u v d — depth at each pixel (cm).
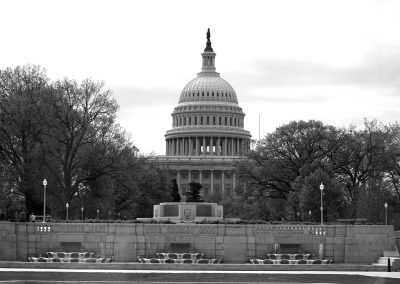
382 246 8338
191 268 7688
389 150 14150
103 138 12494
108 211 15575
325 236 8375
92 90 12375
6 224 8219
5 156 11706
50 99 11925
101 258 8112
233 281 6378
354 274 7169
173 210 11444
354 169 14400
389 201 13612
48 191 11688
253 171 14862
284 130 14875
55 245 8281
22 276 6675
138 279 6488
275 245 8312
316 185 12756
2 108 11594
